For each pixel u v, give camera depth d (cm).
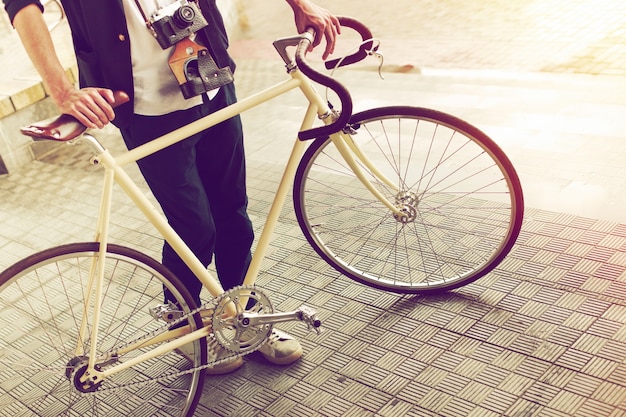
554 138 360
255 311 232
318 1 685
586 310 245
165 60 208
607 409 206
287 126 433
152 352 216
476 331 246
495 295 261
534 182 325
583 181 319
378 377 234
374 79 477
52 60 191
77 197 402
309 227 273
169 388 246
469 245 291
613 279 257
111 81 208
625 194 304
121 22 199
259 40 615
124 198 389
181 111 216
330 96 459
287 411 227
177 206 228
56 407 248
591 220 292
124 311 291
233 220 249
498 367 229
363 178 251
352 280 286
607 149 341
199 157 236
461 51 505
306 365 246
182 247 218
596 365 222
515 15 564
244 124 446
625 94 395
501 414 211
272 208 235
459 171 346
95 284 203
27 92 452
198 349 226
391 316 262
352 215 327
